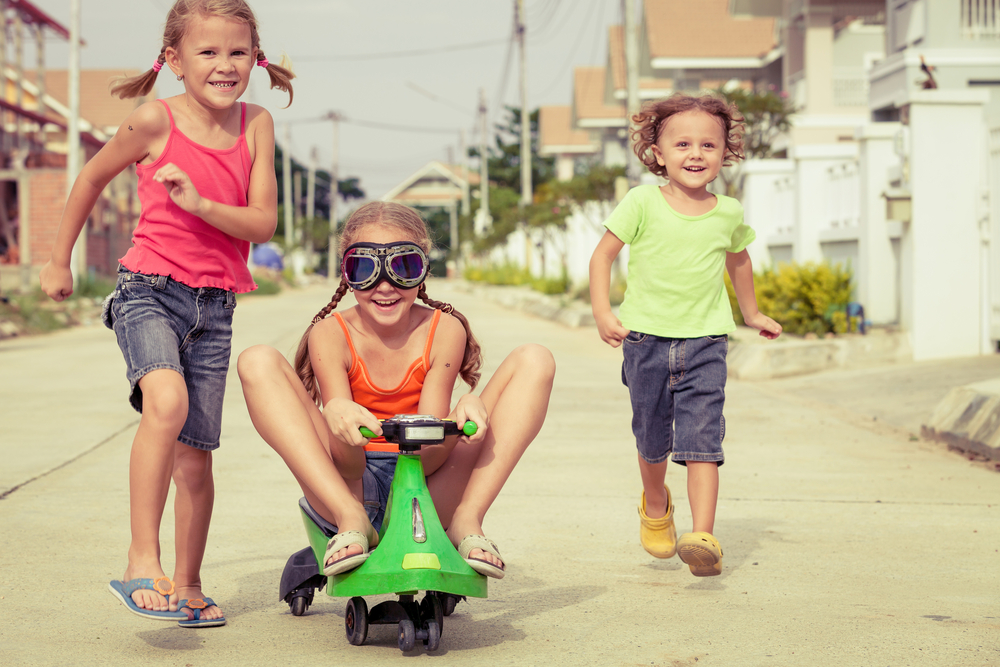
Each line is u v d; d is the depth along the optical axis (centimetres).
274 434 291
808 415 802
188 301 301
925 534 441
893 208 1045
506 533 444
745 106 1692
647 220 358
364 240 296
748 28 2770
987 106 1727
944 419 684
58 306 1973
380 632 311
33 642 295
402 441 274
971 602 342
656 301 357
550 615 327
